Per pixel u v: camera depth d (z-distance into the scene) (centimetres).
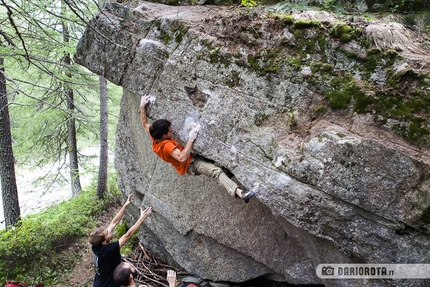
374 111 333
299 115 366
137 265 693
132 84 491
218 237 550
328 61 362
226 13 463
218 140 406
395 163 309
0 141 923
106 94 1087
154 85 468
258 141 381
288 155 353
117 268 427
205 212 561
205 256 593
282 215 362
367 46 351
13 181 966
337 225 341
